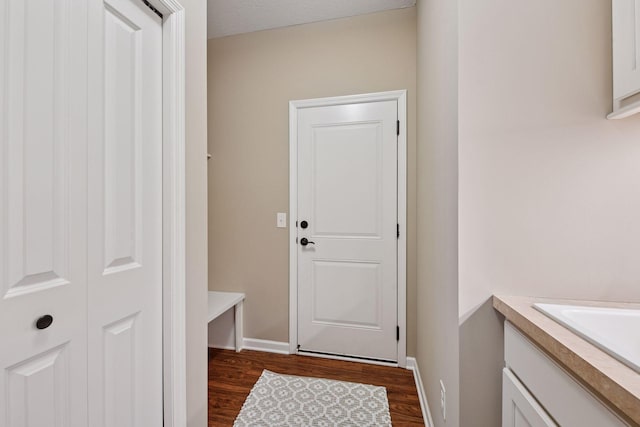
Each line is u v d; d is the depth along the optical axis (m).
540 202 1.00
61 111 0.83
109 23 0.96
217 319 2.51
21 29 0.74
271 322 2.45
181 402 1.20
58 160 0.82
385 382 2.00
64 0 0.83
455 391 1.07
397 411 1.71
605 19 0.96
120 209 1.01
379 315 2.27
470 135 1.02
